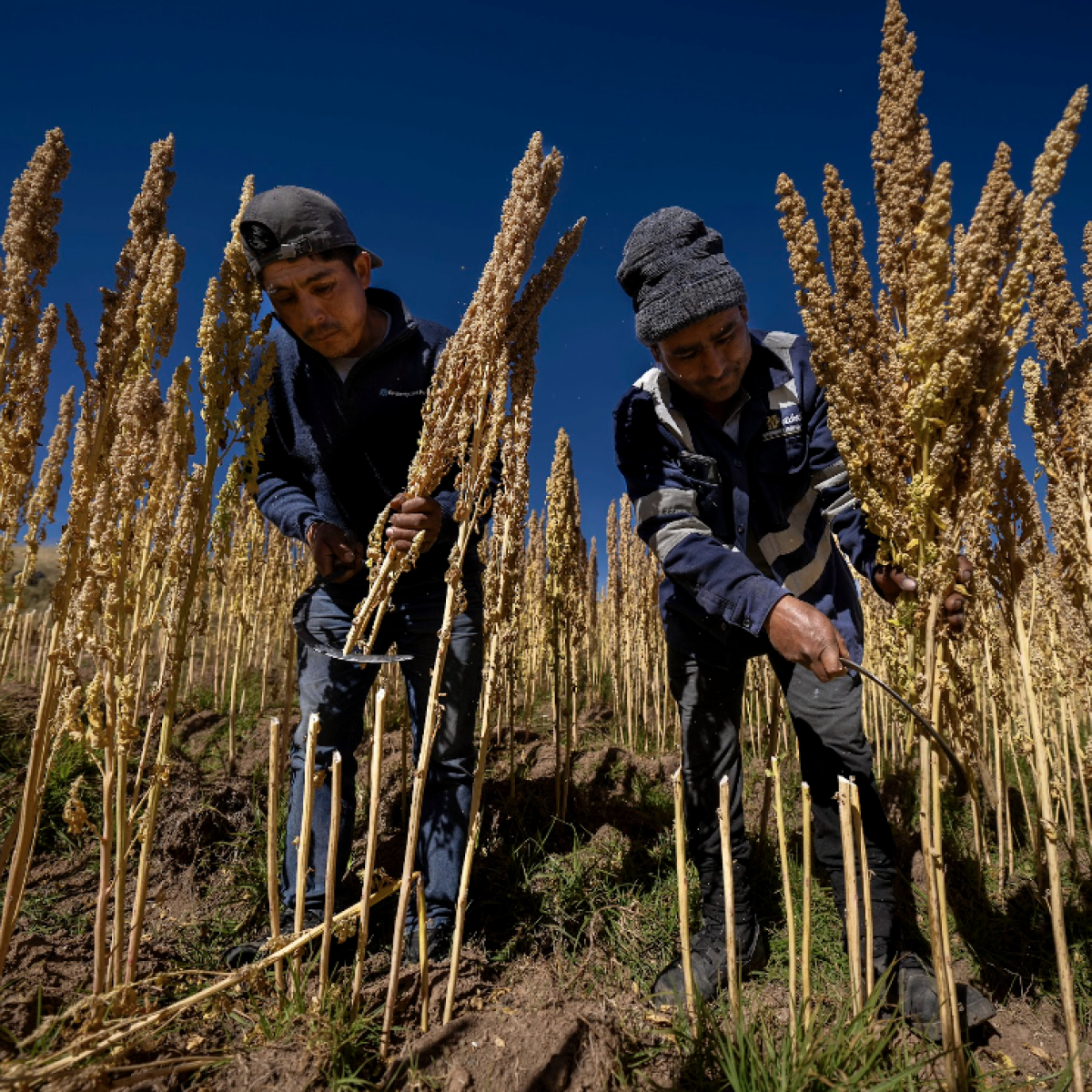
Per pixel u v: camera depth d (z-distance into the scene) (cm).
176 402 161
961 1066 139
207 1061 148
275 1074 150
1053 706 316
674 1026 181
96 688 144
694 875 273
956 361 134
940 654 144
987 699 316
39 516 260
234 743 391
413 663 228
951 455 138
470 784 226
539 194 175
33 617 536
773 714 288
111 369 156
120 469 151
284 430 238
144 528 206
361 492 239
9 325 159
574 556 397
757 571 186
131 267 161
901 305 154
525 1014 168
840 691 201
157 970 201
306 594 224
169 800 281
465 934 238
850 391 151
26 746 330
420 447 179
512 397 186
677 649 221
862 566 197
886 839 198
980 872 264
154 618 213
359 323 213
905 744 364
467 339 175
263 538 464
